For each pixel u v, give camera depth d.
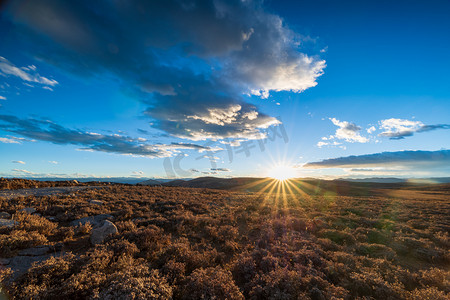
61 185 30.64
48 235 9.26
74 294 4.94
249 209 20.14
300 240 10.54
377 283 6.38
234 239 11.16
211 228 12.00
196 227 12.85
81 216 12.44
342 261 8.30
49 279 5.49
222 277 6.11
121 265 6.43
